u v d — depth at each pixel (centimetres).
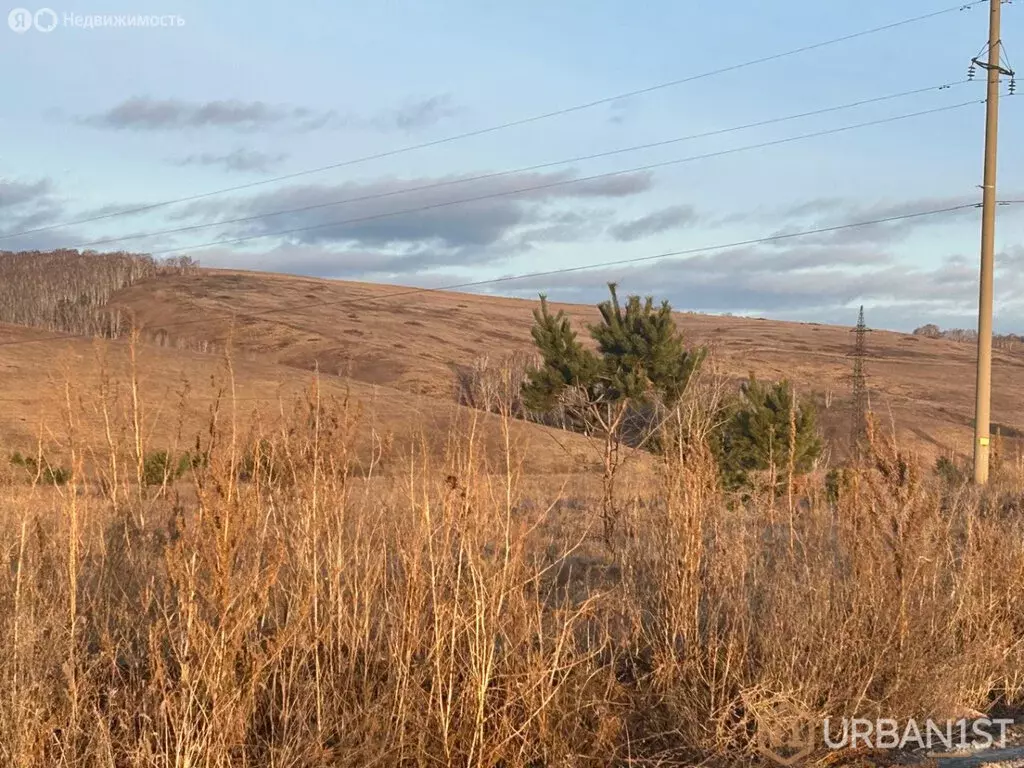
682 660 688
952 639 759
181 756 476
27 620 517
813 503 823
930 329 16975
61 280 14400
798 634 683
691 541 706
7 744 468
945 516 926
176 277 16625
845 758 642
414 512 625
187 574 504
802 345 13412
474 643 579
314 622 584
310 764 517
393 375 9575
